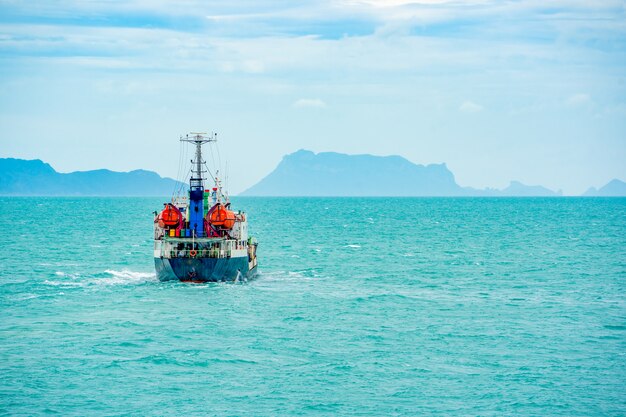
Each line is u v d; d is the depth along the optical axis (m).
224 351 86.06
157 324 98.75
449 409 69.06
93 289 126.25
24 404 69.19
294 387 74.25
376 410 68.69
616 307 114.31
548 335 94.69
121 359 82.44
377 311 109.75
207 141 126.31
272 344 89.38
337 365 81.06
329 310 109.88
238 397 71.50
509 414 68.06
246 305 112.56
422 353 85.94
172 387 73.94
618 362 82.94
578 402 70.88
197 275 127.38
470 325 100.25
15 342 89.12
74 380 75.56
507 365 81.50
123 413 67.50
